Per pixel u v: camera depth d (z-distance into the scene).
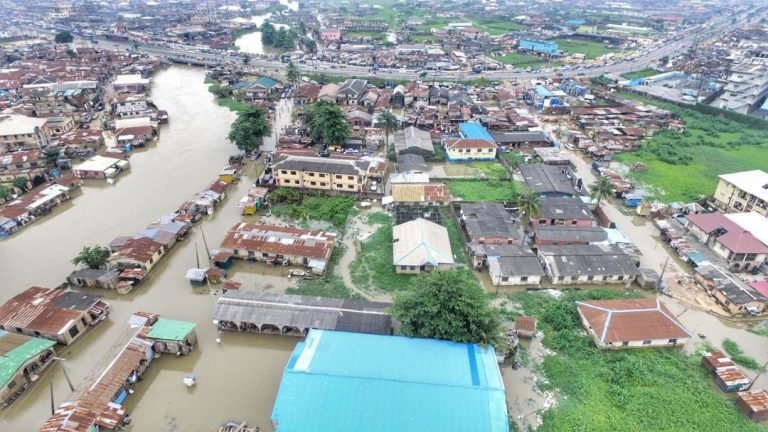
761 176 89.00
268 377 51.72
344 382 43.91
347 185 93.25
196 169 105.94
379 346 49.66
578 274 67.00
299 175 94.12
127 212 87.38
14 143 111.38
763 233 74.12
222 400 48.69
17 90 157.25
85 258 66.88
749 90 168.88
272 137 127.25
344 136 113.50
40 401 48.81
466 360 47.66
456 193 95.88
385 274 69.19
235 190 96.31
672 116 147.75
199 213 84.25
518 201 80.88
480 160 113.75
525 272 66.44
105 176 99.88
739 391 49.16
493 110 148.62
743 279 68.62
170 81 190.00
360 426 40.44
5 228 78.88
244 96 162.62
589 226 82.44
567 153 121.06
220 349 55.59
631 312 56.72
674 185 102.19
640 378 50.62
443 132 130.75
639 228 85.19
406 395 42.78
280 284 67.25
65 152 110.00
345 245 76.88
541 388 50.03
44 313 57.09
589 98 166.75
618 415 46.50
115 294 64.88
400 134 122.44
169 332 54.09
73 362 53.72
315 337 51.16
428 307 51.19
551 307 61.91
